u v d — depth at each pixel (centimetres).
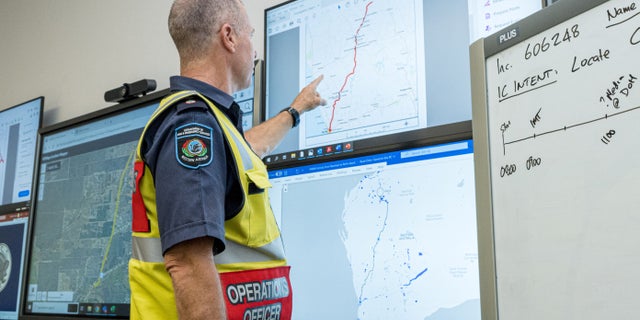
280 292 103
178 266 83
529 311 69
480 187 78
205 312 81
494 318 73
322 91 137
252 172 99
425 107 120
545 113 70
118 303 158
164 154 88
